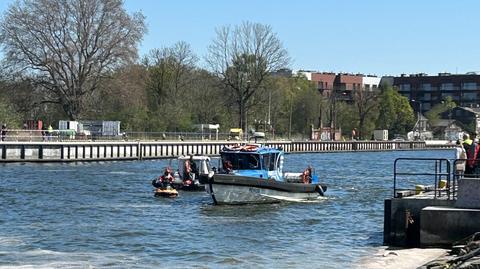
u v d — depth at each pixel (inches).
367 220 1381.6
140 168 2974.9
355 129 7047.2
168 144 4082.2
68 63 3814.0
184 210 1480.1
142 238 1106.7
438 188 1095.6
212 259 941.2
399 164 3922.2
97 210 1459.2
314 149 5826.8
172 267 884.0
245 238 1127.6
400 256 912.9
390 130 7258.9
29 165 3056.1
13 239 1069.8
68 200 1641.2
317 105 6643.7
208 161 1948.8
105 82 3900.1
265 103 5452.8
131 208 1503.4
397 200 1012.5
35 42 3722.9
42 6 3718.0
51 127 3737.7
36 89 3796.8
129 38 3887.8
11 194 1745.8
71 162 3363.7
